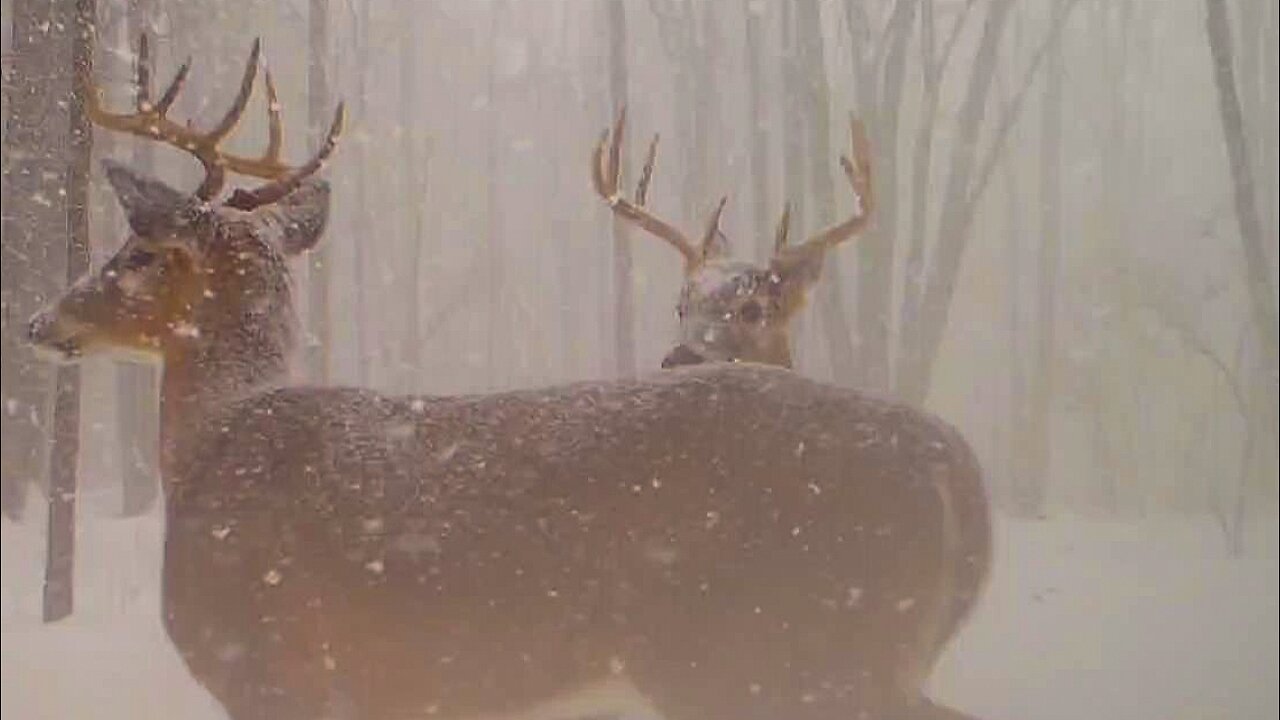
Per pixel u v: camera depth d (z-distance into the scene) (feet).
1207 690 34.73
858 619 24.54
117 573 55.52
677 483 24.63
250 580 24.97
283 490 25.04
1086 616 45.65
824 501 24.59
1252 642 40.91
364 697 25.00
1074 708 32.91
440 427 25.31
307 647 24.88
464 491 24.81
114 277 26.78
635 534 24.66
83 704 35.27
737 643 24.57
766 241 85.51
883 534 24.63
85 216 46.50
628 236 80.64
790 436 24.75
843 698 24.57
